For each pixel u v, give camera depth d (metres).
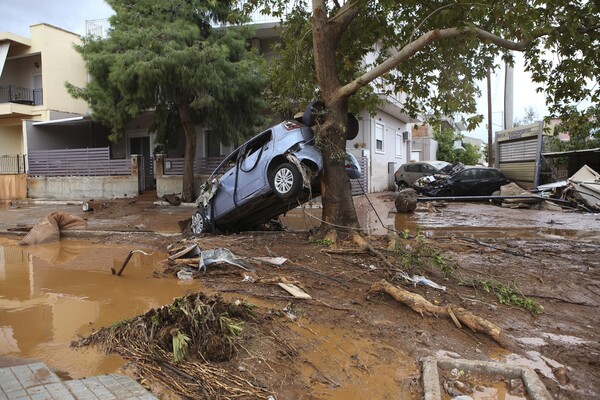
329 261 6.50
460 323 4.36
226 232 9.91
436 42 8.13
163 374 3.44
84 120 21.70
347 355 3.80
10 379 3.25
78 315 4.87
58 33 23.58
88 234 10.21
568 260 6.96
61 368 3.59
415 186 20.67
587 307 4.98
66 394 3.03
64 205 18.62
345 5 7.85
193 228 10.18
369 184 22.38
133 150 24.61
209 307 3.95
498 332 4.06
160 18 15.42
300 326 4.36
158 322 4.03
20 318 4.79
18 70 24.92
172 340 3.75
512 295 5.12
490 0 6.31
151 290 5.73
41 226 9.86
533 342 4.08
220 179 9.41
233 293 5.35
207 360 3.63
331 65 7.86
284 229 10.77
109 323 4.60
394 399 3.19
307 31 8.82
